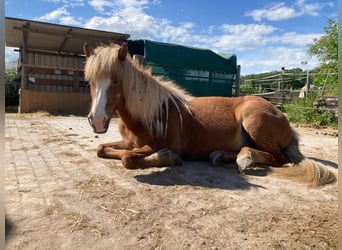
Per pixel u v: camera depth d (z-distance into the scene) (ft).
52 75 41.52
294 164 11.30
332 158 13.85
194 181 9.43
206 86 37.86
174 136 10.92
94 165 11.14
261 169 11.07
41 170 10.41
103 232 5.98
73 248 5.39
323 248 5.49
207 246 5.56
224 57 38.68
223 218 6.76
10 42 44.47
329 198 8.28
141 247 5.48
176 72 35.65
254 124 11.12
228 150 11.78
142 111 10.02
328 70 37.24
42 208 7.05
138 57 33.24
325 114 32.14
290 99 43.96
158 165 10.54
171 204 7.49
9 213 6.73
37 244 5.46
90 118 8.82
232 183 9.39
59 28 35.88
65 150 14.02
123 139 11.63
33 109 37.88
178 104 11.40
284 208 7.44
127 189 8.50
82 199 7.68
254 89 57.82
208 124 11.44
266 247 5.54
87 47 10.07
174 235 5.93
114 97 9.17
